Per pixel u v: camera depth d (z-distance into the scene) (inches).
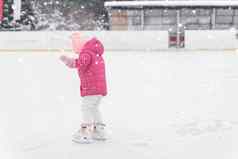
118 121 244.4
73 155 183.3
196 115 257.4
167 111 269.3
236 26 1034.7
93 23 1245.1
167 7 1029.8
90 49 201.6
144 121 243.8
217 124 234.5
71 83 394.9
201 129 224.4
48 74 458.0
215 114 259.3
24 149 192.1
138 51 771.4
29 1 1160.8
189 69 498.3
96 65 201.9
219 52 746.2
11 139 208.1
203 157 178.7
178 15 1035.9
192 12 1037.2
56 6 1235.9
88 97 202.7
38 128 229.5
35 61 597.9
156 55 692.7
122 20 1040.8
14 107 284.8
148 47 790.5
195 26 1041.5
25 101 306.8
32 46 776.3
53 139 208.7
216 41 790.5
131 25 1042.7
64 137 212.5
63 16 1240.8
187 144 198.1
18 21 1137.4
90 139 203.9
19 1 1047.0
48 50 776.3
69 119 249.8
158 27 1040.8
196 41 791.1
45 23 1219.9
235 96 320.2
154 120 245.9
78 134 204.4
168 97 318.7
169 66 531.2
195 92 339.9
